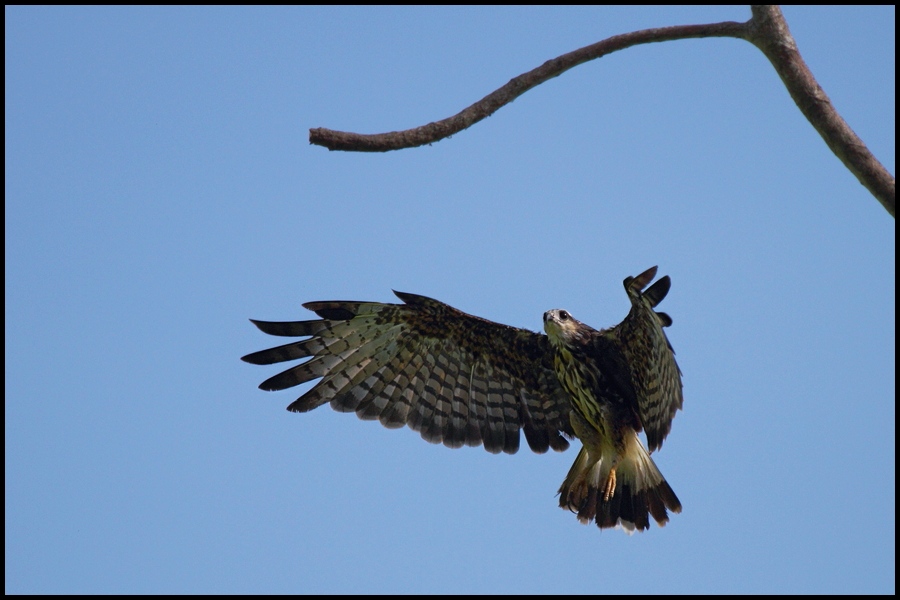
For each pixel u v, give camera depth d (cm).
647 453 1558
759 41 966
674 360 1353
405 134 968
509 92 992
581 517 1541
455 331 1684
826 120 935
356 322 1675
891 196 909
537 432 1709
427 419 1697
